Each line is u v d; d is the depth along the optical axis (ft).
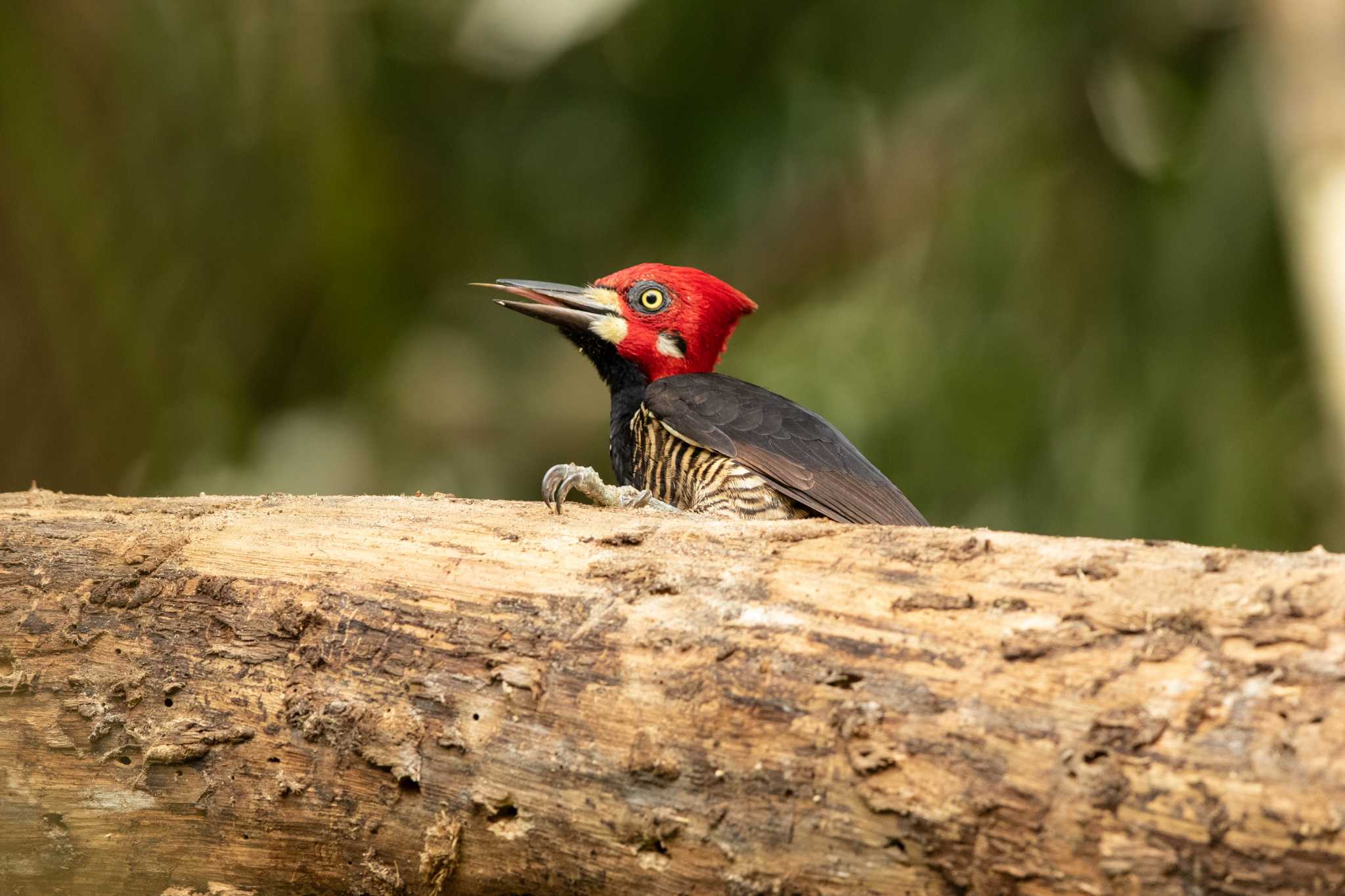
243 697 15.28
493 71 55.83
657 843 13.28
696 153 57.06
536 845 13.83
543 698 13.98
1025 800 11.84
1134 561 13.00
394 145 55.11
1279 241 46.52
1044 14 53.01
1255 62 46.21
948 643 12.78
